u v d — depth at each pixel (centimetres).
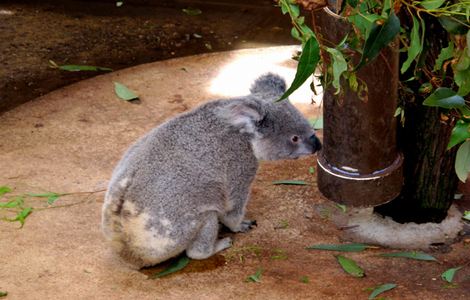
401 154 284
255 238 304
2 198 315
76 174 329
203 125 294
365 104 268
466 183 327
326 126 277
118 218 285
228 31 445
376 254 299
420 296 278
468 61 244
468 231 310
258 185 327
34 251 294
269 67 389
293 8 239
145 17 461
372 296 277
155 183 285
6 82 402
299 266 292
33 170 330
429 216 311
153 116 361
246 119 294
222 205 295
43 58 423
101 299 277
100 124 356
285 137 298
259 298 277
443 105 244
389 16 232
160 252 287
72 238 299
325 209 317
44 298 276
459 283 284
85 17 461
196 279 287
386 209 312
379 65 264
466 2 234
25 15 462
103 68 408
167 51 430
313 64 235
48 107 367
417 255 296
